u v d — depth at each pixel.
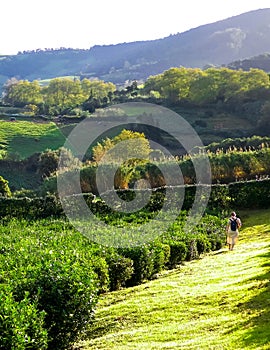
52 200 32.25
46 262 11.26
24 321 8.54
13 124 74.31
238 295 12.64
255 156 39.62
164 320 11.91
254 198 34.94
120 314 12.73
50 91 108.56
